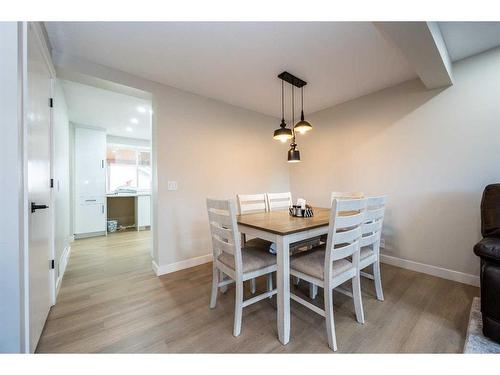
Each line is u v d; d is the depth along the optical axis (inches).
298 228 57.9
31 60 49.1
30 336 45.9
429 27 53.9
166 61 80.4
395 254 100.7
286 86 101.3
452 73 82.8
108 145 197.0
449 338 53.7
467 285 80.8
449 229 85.4
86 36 66.4
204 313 66.1
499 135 74.4
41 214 57.1
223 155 120.0
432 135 88.8
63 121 107.6
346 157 120.0
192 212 107.1
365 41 69.6
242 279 57.4
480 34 66.7
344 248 54.8
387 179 102.8
